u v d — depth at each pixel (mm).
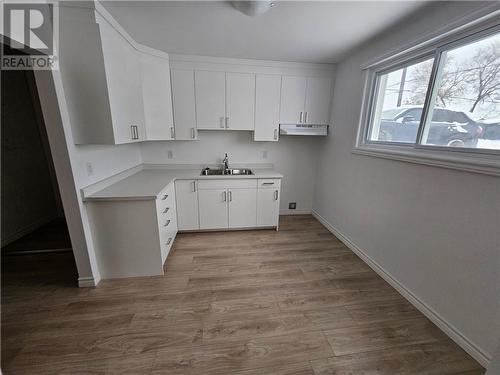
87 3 1549
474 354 1374
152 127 2596
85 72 1678
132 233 2020
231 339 1487
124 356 1364
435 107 1713
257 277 2135
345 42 2291
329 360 1368
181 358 1358
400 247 1945
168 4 1619
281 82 2967
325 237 3002
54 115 1606
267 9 1618
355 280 2111
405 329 1587
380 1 1554
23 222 2898
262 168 3521
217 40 2266
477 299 1356
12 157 2785
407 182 1854
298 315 1692
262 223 3115
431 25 1628
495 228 1258
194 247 2680
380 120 2354
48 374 1261
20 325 1562
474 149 1427
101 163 2176
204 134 3260
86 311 1689
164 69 2635
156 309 1723
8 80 2740
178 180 2793
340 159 2930
